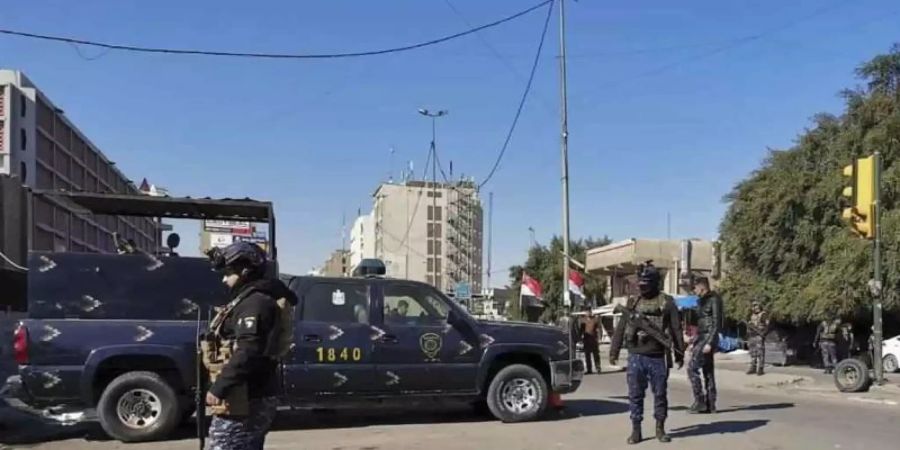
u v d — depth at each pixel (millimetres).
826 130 30000
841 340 25453
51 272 9719
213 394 4641
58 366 9461
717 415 11633
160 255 10180
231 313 4816
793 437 9656
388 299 10812
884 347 24578
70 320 9609
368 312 10664
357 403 10469
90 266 9836
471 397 10984
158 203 11711
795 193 28656
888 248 23766
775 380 18031
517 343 11125
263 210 12078
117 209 12234
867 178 16172
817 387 16406
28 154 25547
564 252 28844
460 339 10906
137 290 9945
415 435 10062
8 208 11969
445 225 98125
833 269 25562
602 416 11703
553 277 64938
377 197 99188
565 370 11328
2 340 10633
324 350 10344
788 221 28938
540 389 11172
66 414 9633
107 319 9781
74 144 31031
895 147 26344
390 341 10609
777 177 29656
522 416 11078
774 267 30016
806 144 30188
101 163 35375
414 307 10914
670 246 48281
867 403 13398
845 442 9328
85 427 10914
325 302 10562
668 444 9180
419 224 97688
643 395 9367
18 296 12117
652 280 9320
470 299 64750
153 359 9805
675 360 9648
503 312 77312
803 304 26562
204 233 16234
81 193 11445
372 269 12141
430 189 98688
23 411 9898
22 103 25391
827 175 28266
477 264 98188
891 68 28297
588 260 55188
